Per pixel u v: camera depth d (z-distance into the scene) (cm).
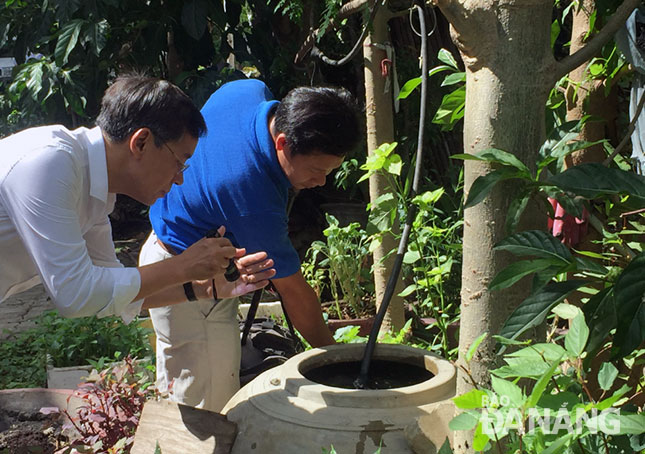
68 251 182
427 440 175
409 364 227
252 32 645
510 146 156
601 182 140
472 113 161
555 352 133
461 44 160
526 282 161
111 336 400
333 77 662
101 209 200
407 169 575
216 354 270
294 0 329
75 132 194
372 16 289
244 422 199
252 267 203
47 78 615
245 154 239
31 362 412
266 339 313
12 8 666
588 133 251
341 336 345
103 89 654
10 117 760
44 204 180
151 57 622
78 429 250
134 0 629
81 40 585
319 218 636
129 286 187
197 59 639
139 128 189
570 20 578
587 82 254
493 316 162
